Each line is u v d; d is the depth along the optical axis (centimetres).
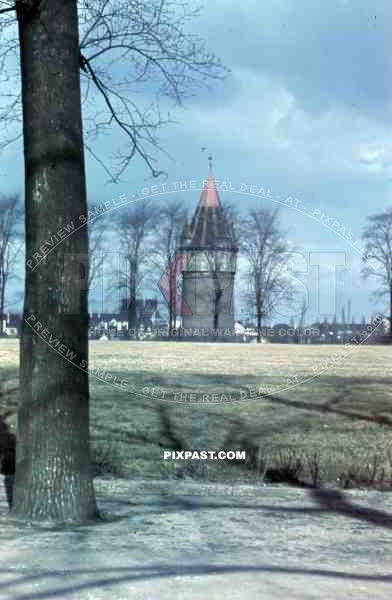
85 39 1062
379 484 1242
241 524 945
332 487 1221
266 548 830
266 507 1053
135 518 965
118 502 1074
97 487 1189
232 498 1116
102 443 1598
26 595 651
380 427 1855
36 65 919
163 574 716
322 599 648
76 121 933
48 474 920
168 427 1817
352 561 781
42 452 920
